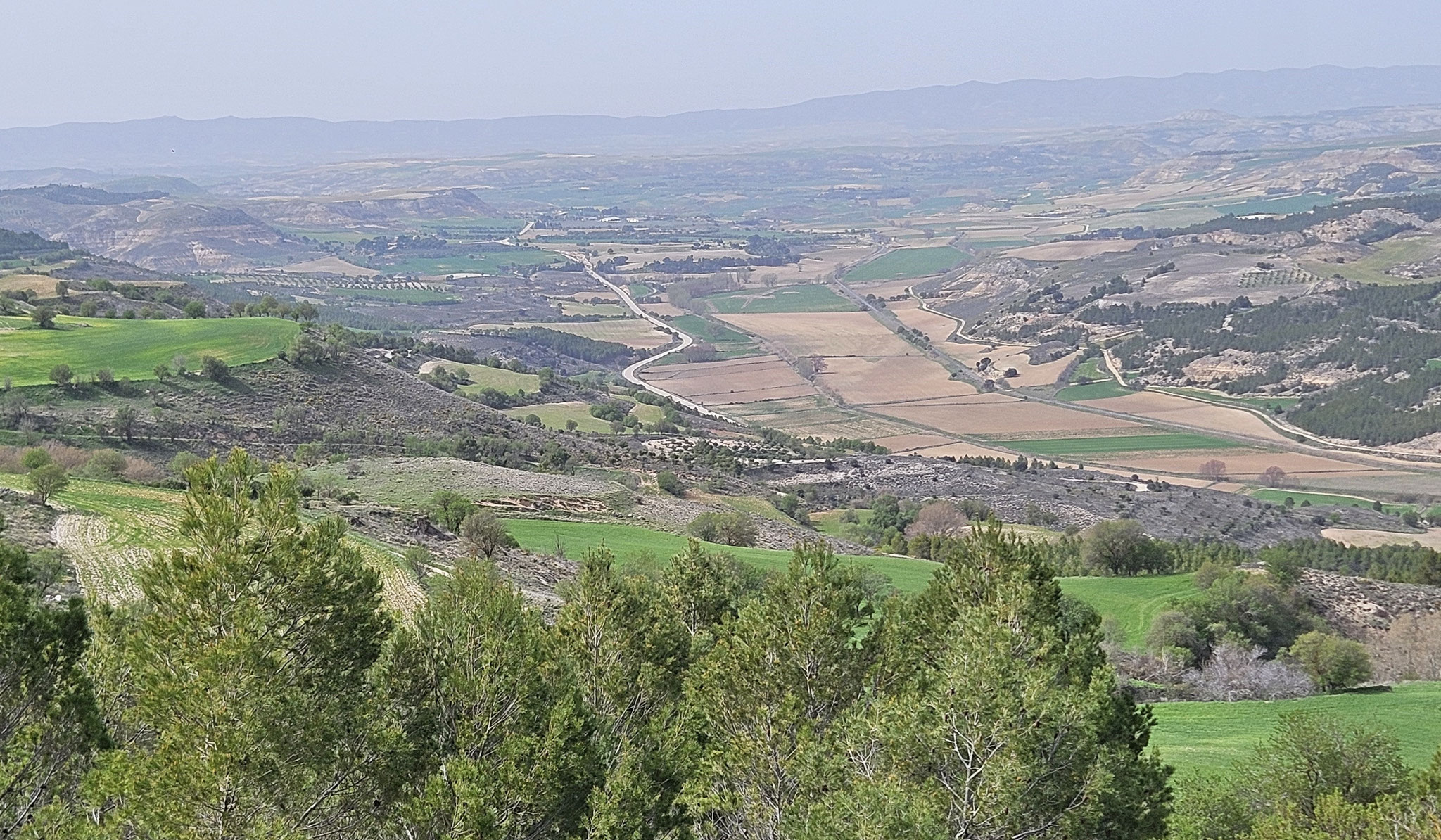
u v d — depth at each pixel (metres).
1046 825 26.56
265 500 27.58
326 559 27.97
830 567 35.34
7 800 25.08
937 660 33.72
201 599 26.25
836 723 31.52
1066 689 28.88
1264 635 87.75
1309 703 68.50
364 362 192.62
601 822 28.56
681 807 32.56
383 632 29.38
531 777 28.06
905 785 27.34
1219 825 40.25
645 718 38.34
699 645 42.41
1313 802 40.66
